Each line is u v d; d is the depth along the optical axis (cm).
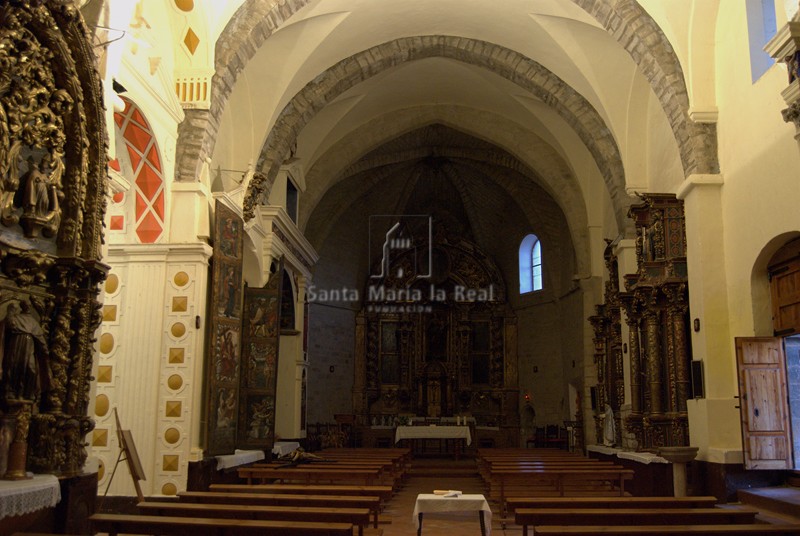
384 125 2348
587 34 1698
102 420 1237
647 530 616
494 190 3027
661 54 1381
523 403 3002
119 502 1198
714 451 1220
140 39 1069
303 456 1411
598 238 2286
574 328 2570
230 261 1355
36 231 766
